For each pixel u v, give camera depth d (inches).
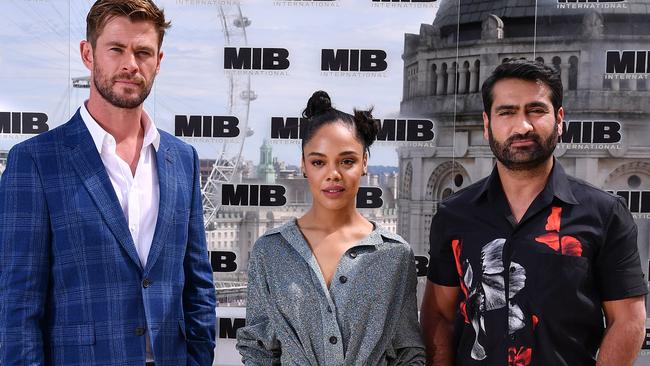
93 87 56.0
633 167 95.9
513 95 53.8
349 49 95.9
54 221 52.7
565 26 94.6
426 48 95.9
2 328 51.2
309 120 58.3
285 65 95.9
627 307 53.5
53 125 95.0
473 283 55.8
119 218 54.0
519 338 53.0
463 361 56.9
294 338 53.4
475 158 96.4
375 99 96.6
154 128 58.7
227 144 96.8
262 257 56.6
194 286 61.6
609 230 53.1
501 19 95.0
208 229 97.6
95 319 52.7
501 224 55.2
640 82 94.8
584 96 95.4
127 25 54.0
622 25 94.1
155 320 55.1
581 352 53.3
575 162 96.8
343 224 57.4
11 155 54.0
